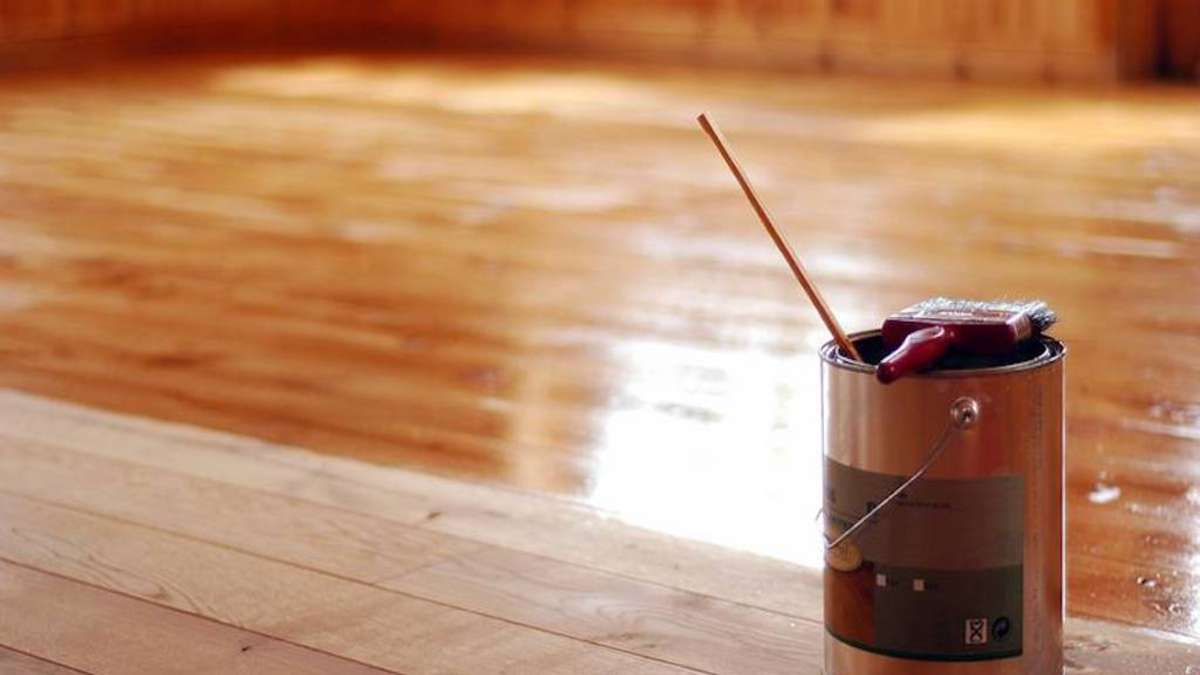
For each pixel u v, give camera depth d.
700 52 12.13
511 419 4.11
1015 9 10.88
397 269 5.81
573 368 4.57
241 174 7.80
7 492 3.30
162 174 7.81
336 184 7.52
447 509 3.20
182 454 3.55
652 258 5.95
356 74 11.66
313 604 2.74
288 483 3.36
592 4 12.59
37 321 5.11
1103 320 5.00
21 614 2.72
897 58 11.36
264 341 4.88
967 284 5.48
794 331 4.93
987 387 2.17
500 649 2.57
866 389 2.21
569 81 11.24
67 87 10.98
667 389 4.36
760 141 8.61
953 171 7.63
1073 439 3.89
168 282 5.64
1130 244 6.05
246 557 2.95
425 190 7.35
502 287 5.54
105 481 3.37
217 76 11.57
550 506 3.22
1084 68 10.70
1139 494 3.51
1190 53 10.61
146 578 2.86
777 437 3.94
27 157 8.28
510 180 7.59
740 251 6.04
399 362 4.65
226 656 2.55
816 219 6.61
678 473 3.68
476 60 12.44
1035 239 6.17
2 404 3.95
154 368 4.59
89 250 6.16
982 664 2.24
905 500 2.21
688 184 7.43
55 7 12.27
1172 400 4.19
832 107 9.88
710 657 2.53
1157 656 2.53
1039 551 2.25
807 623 2.64
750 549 3.13
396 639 2.61
